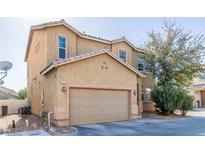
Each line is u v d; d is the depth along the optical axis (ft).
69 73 49.73
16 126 47.65
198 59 79.82
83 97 52.31
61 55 62.08
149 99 83.66
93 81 53.88
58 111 47.19
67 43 63.46
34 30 68.49
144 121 58.70
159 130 44.88
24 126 47.60
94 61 54.54
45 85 58.39
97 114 54.70
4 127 46.39
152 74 81.56
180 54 78.64
